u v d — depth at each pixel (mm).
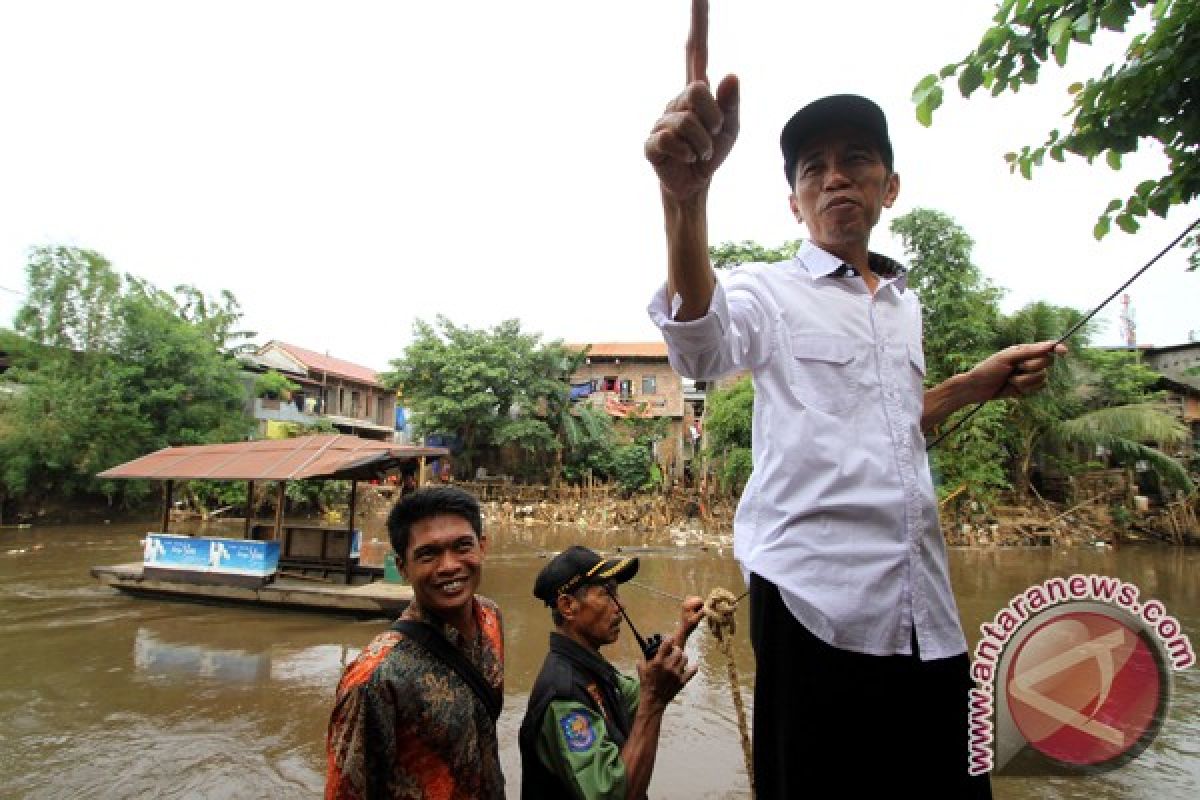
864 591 1364
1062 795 4719
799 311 1516
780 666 1418
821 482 1411
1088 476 22000
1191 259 3178
